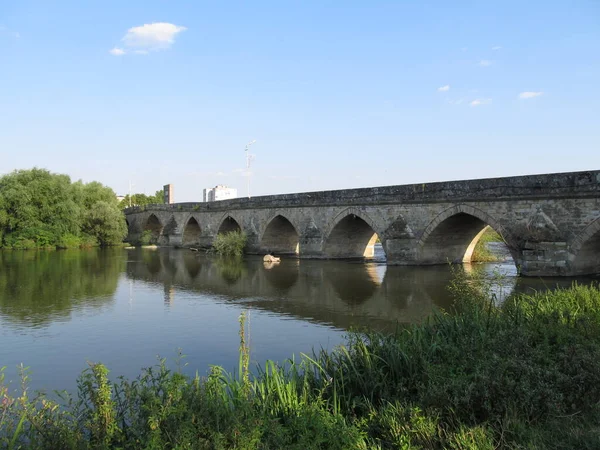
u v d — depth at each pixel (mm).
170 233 66375
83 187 69875
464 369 8750
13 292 25891
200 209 62156
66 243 59875
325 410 7898
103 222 64500
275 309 21188
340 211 40875
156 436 5902
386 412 7660
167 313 20422
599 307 13547
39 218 59656
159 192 145375
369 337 11148
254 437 6223
